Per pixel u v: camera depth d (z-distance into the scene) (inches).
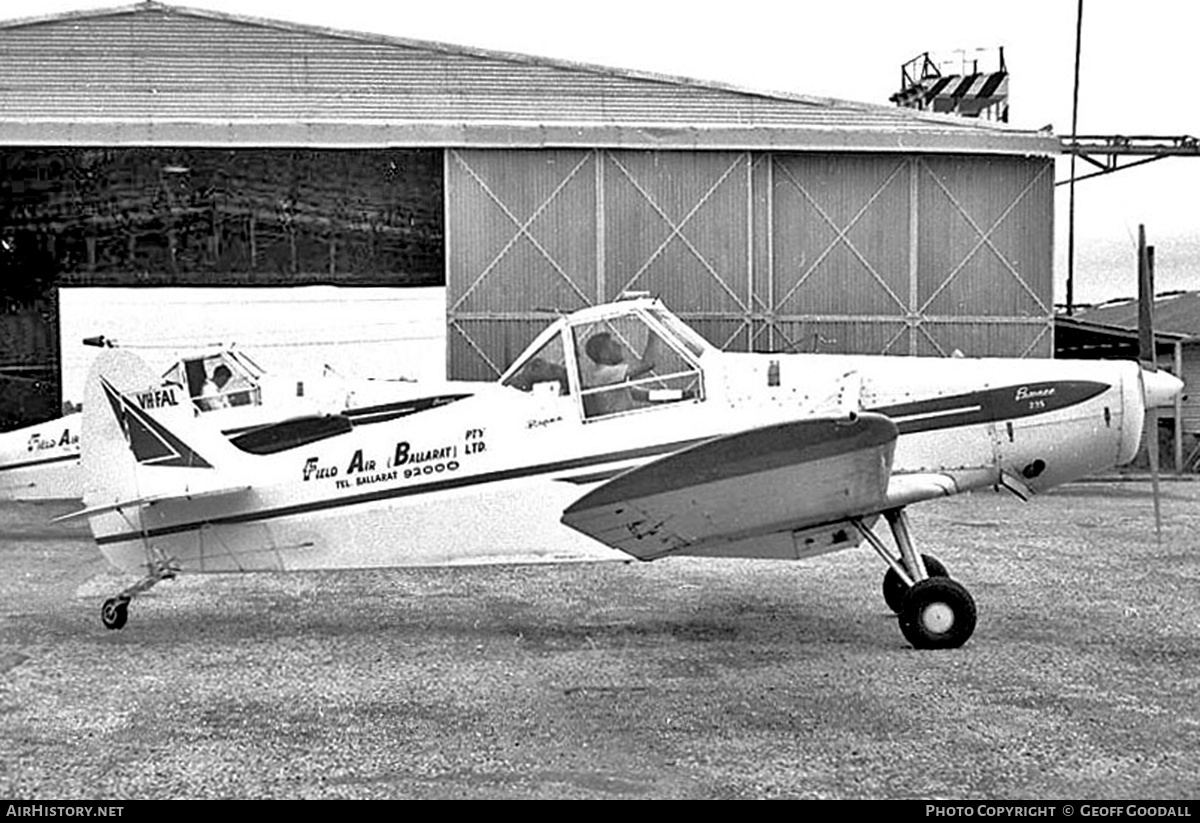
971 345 756.0
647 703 228.4
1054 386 295.4
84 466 315.6
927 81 1126.4
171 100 746.2
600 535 281.6
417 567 303.1
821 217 747.4
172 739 207.9
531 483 295.3
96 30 758.5
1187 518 567.5
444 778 186.7
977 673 249.3
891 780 183.3
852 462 257.3
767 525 279.6
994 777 184.2
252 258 847.1
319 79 761.6
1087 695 231.5
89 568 419.8
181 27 762.2
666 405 292.7
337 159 773.9
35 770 191.6
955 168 751.7
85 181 791.7
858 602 334.0
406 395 514.3
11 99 737.0
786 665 258.1
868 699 229.5
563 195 733.3
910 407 293.7
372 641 287.3
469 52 771.4
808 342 748.0
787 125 762.2
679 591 354.0
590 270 735.1
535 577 380.5
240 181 800.3
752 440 249.8
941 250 753.0
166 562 313.9
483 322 732.7
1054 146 745.0
